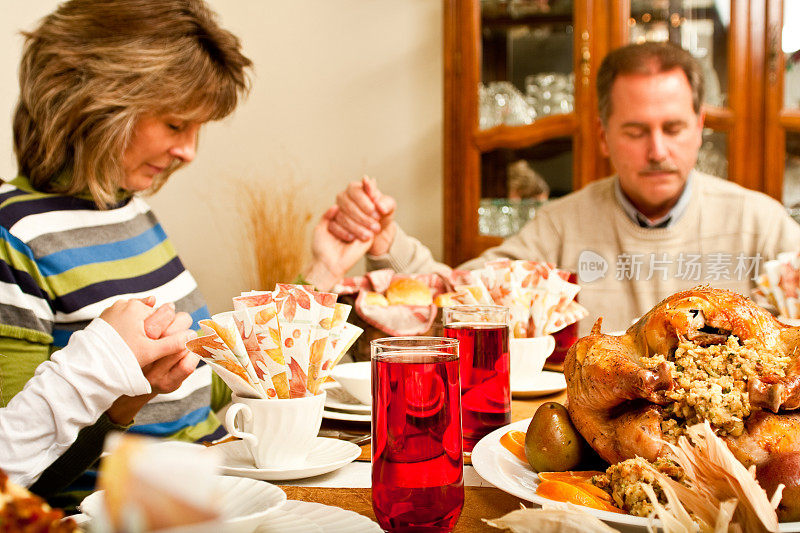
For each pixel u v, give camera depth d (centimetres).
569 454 74
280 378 80
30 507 34
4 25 287
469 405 91
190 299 147
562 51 302
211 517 26
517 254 251
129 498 26
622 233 243
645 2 292
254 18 360
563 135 303
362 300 136
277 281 351
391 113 359
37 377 81
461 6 311
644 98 226
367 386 105
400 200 360
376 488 63
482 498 73
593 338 76
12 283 111
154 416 128
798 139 283
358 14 358
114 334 82
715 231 240
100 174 121
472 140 313
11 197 120
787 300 157
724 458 55
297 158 363
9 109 287
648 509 60
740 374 66
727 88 287
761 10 282
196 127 129
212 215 362
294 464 81
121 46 115
